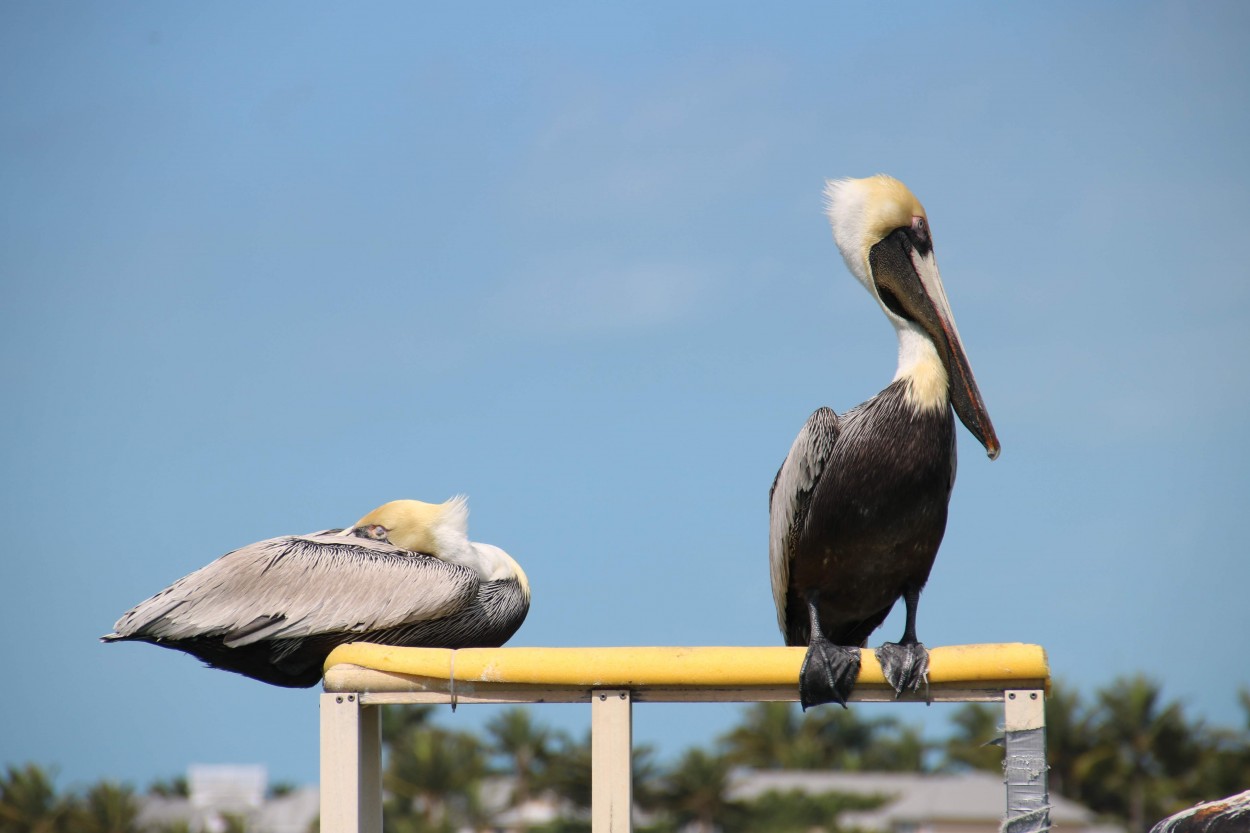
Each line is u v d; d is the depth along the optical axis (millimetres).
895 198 9203
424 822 76375
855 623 9516
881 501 8539
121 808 82625
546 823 84188
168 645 9531
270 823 99062
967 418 8773
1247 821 7590
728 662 7559
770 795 86375
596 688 7625
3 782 80625
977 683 7336
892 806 83625
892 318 9086
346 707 7832
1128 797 80562
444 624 9617
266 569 9383
